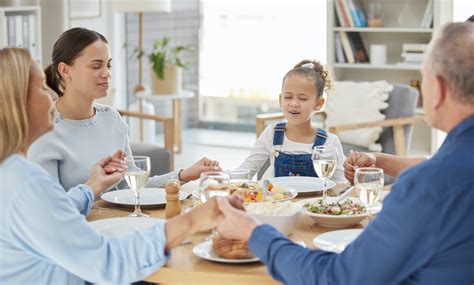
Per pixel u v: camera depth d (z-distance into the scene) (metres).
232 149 7.28
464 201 1.49
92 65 2.61
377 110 5.05
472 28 1.53
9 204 1.69
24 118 1.71
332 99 5.29
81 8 6.54
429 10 5.75
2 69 1.69
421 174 1.52
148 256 1.77
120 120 2.80
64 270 1.79
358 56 6.14
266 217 1.92
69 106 2.66
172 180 2.25
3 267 1.74
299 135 3.04
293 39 7.05
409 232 1.50
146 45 7.47
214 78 7.57
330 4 6.06
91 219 2.20
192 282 1.75
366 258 1.54
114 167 2.24
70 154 2.63
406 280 1.57
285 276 1.64
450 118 1.56
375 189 2.00
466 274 1.53
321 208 2.16
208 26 7.45
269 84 7.30
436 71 1.53
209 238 1.97
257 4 7.17
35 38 5.44
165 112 7.70
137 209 2.22
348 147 5.05
